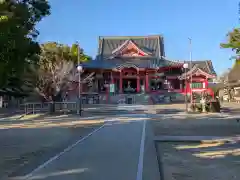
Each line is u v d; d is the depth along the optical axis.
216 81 70.88
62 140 16.06
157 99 52.53
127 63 57.53
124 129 20.81
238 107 42.97
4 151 12.94
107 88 57.53
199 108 35.84
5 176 8.77
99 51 66.75
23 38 11.55
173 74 60.78
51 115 32.22
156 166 10.08
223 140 15.72
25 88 33.91
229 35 16.44
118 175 8.81
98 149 13.18
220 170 9.80
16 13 11.41
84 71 57.59
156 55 65.00
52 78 36.56
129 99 51.50
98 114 33.75
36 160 11.04
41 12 13.64
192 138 16.45
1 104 44.03
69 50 46.12
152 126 22.69
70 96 49.66
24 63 12.78
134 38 70.00
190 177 8.95
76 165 10.10
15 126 23.33
